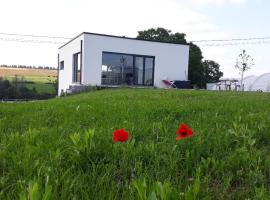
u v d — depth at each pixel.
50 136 3.06
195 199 1.58
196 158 2.41
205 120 4.03
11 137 2.95
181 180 2.00
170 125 3.71
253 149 2.59
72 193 1.77
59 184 1.85
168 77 25.62
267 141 3.00
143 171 2.18
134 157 2.40
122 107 5.49
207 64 41.69
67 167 2.21
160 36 38.69
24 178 1.95
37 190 1.48
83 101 7.19
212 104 5.81
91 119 4.25
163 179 2.00
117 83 23.91
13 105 6.57
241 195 1.86
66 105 6.23
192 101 6.55
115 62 23.81
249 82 30.34
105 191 1.80
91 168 2.24
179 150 2.58
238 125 3.19
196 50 38.16
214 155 2.48
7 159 2.38
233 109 5.00
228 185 1.97
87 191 1.79
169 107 5.19
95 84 23.16
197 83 37.66
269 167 2.26
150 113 4.70
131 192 1.72
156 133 3.20
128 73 24.27
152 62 25.09
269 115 4.27
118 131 2.33
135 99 7.44
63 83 29.22
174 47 25.66
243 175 2.16
